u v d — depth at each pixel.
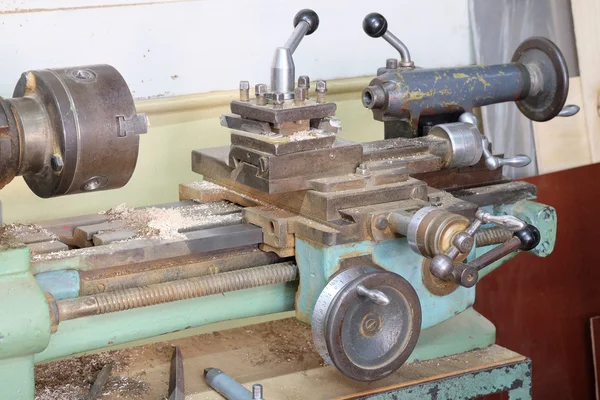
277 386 1.58
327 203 1.52
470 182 1.87
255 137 1.59
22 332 1.29
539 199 2.77
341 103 2.49
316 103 1.62
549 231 1.82
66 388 1.57
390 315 1.50
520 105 2.07
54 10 2.10
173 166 2.29
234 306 1.61
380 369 1.50
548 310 2.85
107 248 1.48
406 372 1.63
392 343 1.51
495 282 2.76
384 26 1.91
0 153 1.32
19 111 1.36
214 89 2.33
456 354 1.71
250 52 2.36
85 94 1.38
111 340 1.52
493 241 1.72
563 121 2.76
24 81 1.42
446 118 1.93
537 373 2.88
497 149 2.68
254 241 1.60
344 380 1.60
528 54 2.02
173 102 2.24
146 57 2.23
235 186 1.76
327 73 2.48
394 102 1.82
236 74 2.36
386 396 1.56
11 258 1.32
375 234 1.51
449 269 1.38
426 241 1.44
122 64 2.21
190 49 2.28
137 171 2.25
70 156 1.36
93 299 1.40
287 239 1.57
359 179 1.58
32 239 1.53
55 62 2.13
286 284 1.65
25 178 1.51
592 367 2.91
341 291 1.43
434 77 1.86
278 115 1.56
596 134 2.81
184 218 1.66
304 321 1.59
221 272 1.59
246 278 1.55
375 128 2.55
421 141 1.77
